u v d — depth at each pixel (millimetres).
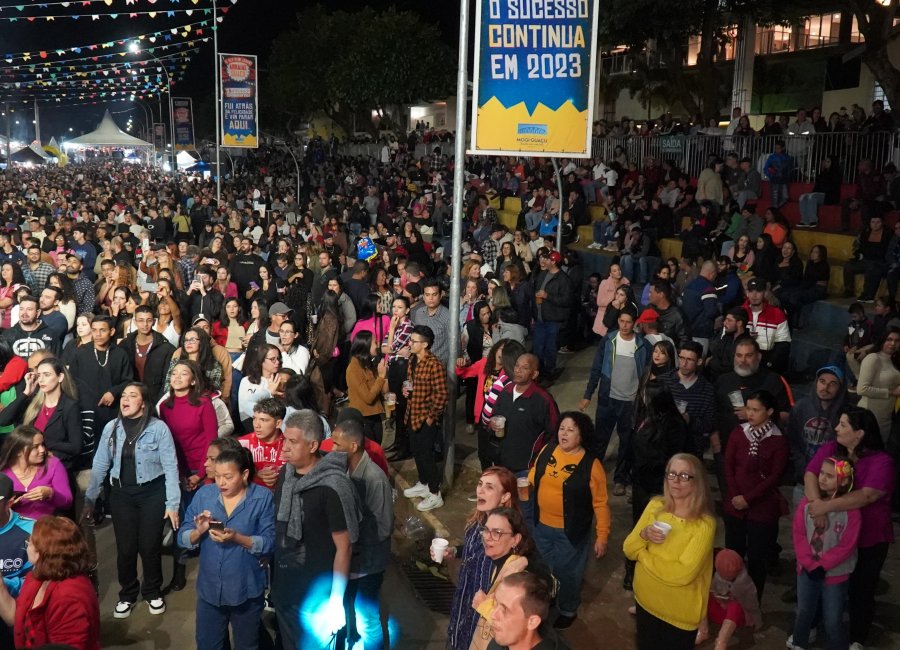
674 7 19500
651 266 15945
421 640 5941
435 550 4727
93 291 11875
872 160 16406
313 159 40375
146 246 16359
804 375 10602
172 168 61031
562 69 7863
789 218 16922
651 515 4809
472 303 10438
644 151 22016
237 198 34219
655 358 7051
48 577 4160
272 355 7586
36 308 8969
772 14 21844
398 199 26344
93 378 7773
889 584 6375
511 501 4488
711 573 4742
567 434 5508
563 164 22250
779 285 12234
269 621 6039
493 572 4211
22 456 5688
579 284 13148
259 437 5980
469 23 7941
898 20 21391
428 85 42906
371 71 42875
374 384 8602
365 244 14133
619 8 19094
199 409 6562
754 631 5754
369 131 46844
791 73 29516
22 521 4949
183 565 6555
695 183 19906
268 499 5133
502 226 16078
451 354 8430
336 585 4801
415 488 8273
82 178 50031
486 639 3777
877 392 7207
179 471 6598
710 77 24312
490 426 6676
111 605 6359
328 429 6281
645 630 4789
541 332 11570
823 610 5234
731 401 6523
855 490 5156
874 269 11664
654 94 33438
